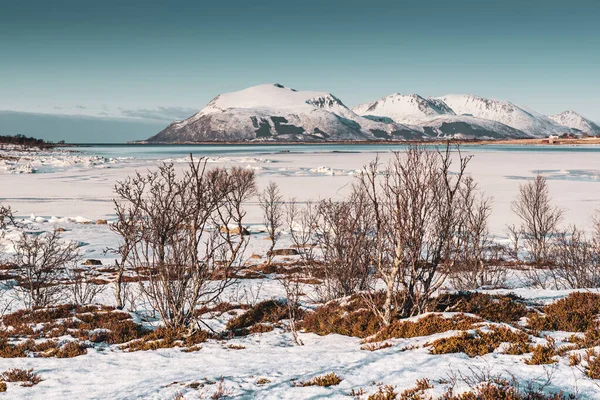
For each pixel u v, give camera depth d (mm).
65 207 60469
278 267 30875
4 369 10547
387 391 7195
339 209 20156
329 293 18625
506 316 11602
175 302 14234
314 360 9750
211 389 8086
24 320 15531
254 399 7492
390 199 12039
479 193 67688
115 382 9336
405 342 10289
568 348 8461
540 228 35906
